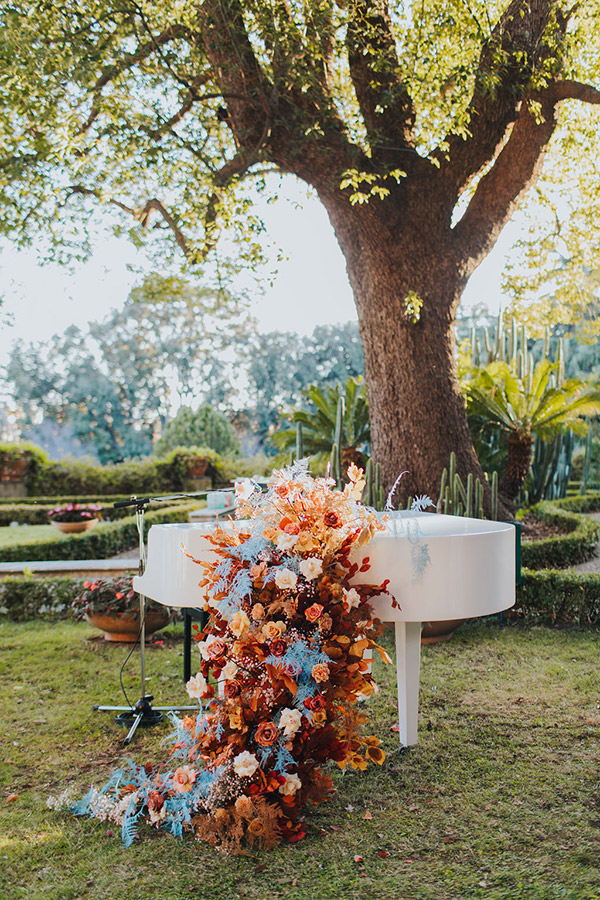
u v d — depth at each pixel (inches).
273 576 113.3
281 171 305.6
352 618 114.7
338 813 109.2
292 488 119.9
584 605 224.2
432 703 156.0
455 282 279.7
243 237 291.1
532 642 204.7
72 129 235.0
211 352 1400.1
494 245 292.7
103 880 91.2
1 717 154.6
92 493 775.1
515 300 416.2
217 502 258.2
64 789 119.3
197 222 296.0
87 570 271.7
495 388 370.0
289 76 237.8
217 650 113.5
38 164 284.2
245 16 251.1
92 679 182.5
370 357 282.8
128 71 264.7
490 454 395.9
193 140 271.9
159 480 780.6
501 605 124.9
